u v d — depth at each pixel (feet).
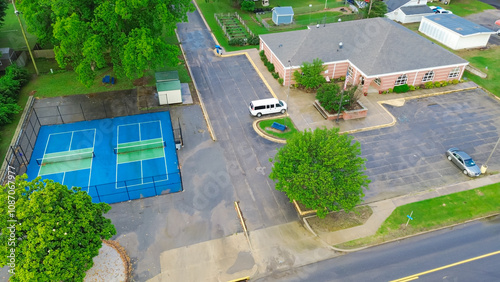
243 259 94.07
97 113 149.07
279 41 186.39
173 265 92.02
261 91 167.53
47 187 76.38
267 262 93.45
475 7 270.87
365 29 184.14
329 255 95.50
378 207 109.40
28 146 130.21
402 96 164.45
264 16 254.68
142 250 95.40
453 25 214.28
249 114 151.43
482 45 209.97
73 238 74.95
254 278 89.66
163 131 140.15
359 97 150.92
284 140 136.36
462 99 162.50
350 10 266.77
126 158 126.41
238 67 188.03
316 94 162.81
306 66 163.32
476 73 181.37
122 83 169.48
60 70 178.09
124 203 108.68
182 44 211.82
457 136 139.44
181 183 116.37
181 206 108.37
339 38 181.37
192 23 242.37
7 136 135.03
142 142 134.00
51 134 136.67
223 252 95.66
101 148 130.62
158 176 119.14
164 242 97.76
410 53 169.78
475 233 102.01
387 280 89.25
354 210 103.19
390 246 98.07
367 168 123.85
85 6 144.97
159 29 156.15
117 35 146.51
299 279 89.45
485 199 112.68
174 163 124.77
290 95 164.96
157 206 108.06
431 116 151.12
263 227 102.83
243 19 250.16
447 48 210.18
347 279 89.45
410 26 242.78
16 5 154.81
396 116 150.92
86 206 81.71
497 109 155.63
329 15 257.75
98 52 140.36
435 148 133.28
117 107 153.07
